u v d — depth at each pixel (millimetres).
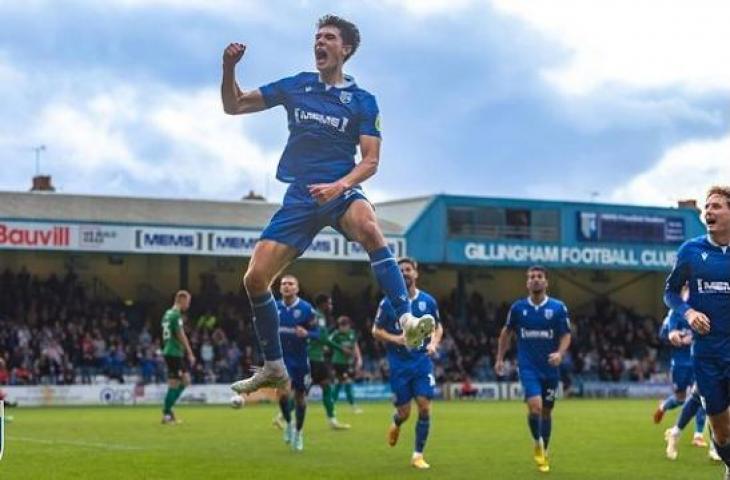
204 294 50844
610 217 53594
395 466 18094
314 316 21203
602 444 22641
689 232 55062
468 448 21672
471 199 51000
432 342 18297
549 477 16719
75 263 49688
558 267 53188
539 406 17688
